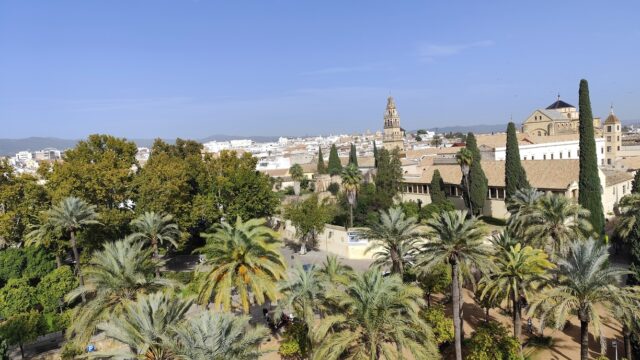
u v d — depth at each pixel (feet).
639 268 114.42
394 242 112.78
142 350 66.54
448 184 246.88
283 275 98.99
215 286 97.81
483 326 106.73
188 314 119.14
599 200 164.76
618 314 81.41
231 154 242.58
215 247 96.32
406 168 289.74
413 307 77.20
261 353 71.26
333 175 352.08
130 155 207.72
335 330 82.38
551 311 86.63
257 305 134.21
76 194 161.27
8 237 167.53
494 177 227.61
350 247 190.19
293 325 106.83
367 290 75.51
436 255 94.12
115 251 99.04
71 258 189.67
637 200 143.13
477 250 92.79
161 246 178.50
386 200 218.18
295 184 398.21
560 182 200.34
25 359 112.57
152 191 169.58
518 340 101.65
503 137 350.02
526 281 101.24
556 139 327.06
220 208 205.05
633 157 335.88
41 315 122.83
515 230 135.33
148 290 96.12
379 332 75.41
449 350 109.50
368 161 419.33
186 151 265.75
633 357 99.40
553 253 112.37
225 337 67.21
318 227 194.70
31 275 151.64
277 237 101.55
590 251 82.79
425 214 208.23
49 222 140.05
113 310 90.94
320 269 111.04
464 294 144.36
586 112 165.07
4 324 113.50
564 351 107.65
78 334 89.20
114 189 172.65
